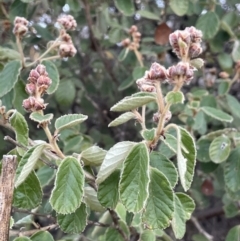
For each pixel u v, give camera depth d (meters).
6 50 0.69
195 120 0.74
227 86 0.82
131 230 0.57
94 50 1.07
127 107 0.43
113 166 0.43
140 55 0.85
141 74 0.82
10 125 0.48
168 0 0.86
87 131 1.05
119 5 0.79
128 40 0.82
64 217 0.45
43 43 0.85
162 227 0.41
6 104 0.66
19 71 0.63
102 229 0.72
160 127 0.42
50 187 0.90
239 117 0.80
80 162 0.44
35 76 0.43
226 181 0.62
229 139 0.63
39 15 0.96
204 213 1.10
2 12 0.82
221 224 1.27
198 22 0.84
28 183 0.44
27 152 0.41
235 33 0.93
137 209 0.39
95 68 1.08
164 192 0.42
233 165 0.62
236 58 0.87
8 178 0.38
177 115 0.81
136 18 1.13
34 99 0.42
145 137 0.42
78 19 0.98
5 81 0.63
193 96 0.82
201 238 0.91
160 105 0.41
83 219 0.45
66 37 0.64
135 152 0.41
